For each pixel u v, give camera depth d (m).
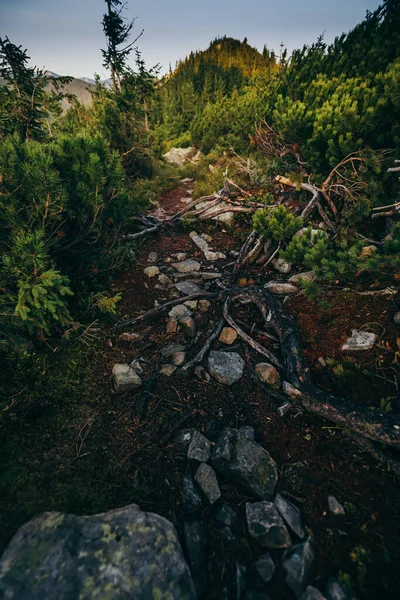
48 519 2.29
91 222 4.94
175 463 2.96
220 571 2.23
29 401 3.32
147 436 3.18
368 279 4.73
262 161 9.42
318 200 6.68
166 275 6.02
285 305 4.77
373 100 5.93
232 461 2.83
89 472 2.79
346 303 4.46
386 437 2.83
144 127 11.82
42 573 1.96
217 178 10.45
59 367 3.77
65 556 2.05
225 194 8.70
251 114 10.23
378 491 2.66
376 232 5.82
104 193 4.93
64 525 2.24
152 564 2.04
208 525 2.49
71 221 4.82
